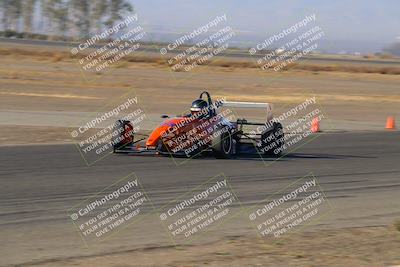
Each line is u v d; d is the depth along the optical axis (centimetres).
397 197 5062
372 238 3703
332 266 3067
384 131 10400
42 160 6103
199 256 3216
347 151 7781
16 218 3894
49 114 10456
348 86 19825
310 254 3291
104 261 3084
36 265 2980
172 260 3125
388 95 17750
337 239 3662
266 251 3347
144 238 3584
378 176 6019
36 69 19438
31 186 4850
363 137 9394
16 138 7719
